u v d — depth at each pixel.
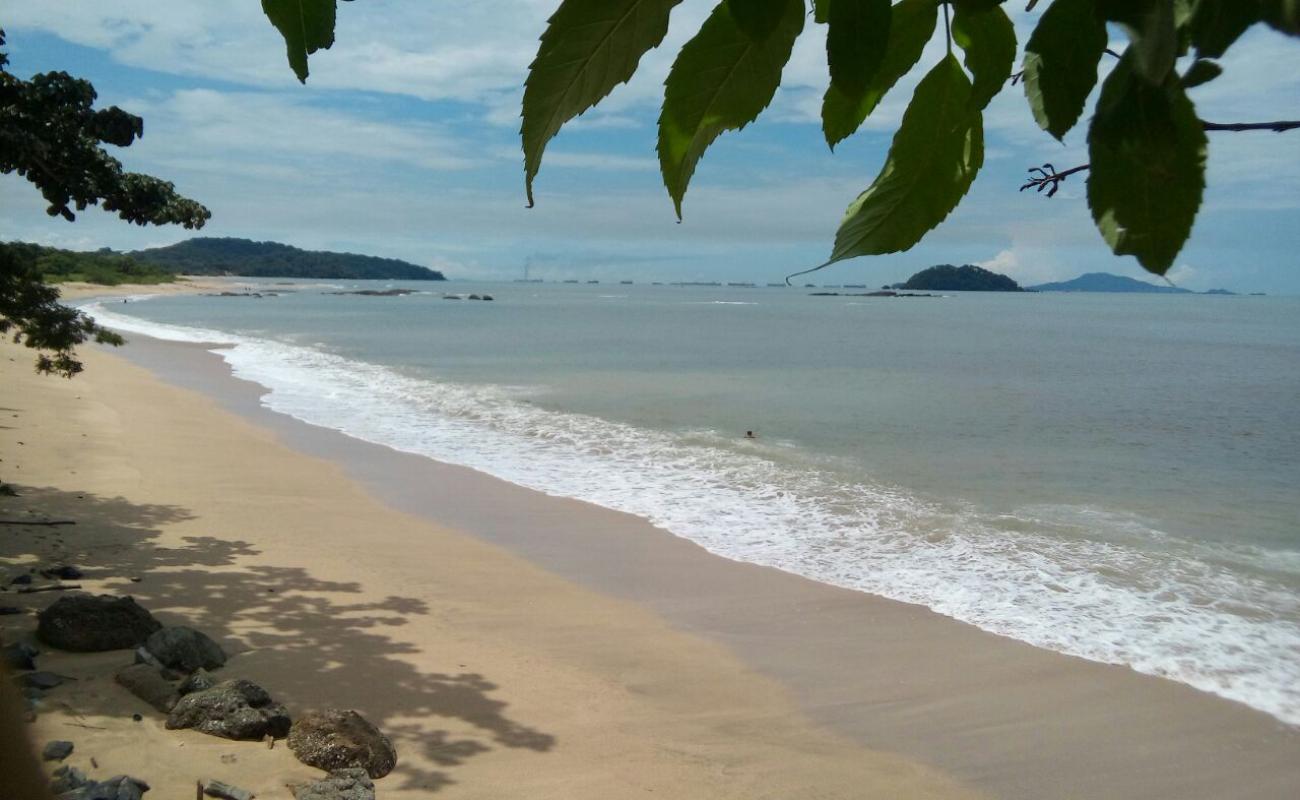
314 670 7.95
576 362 42.19
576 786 6.46
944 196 0.71
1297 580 11.88
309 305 109.75
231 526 12.47
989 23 0.65
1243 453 21.45
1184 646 9.67
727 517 14.47
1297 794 7.04
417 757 6.63
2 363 28.14
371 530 12.88
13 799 0.40
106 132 9.59
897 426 24.64
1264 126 0.53
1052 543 13.41
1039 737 7.77
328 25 0.65
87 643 7.52
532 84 0.59
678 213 0.68
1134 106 0.54
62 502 12.94
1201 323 101.31
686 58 0.63
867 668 8.98
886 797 6.80
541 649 8.96
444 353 45.84
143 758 5.98
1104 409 28.69
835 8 0.61
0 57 9.00
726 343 58.16
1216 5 0.51
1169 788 7.09
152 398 24.86
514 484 16.36
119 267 149.75
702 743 7.34
